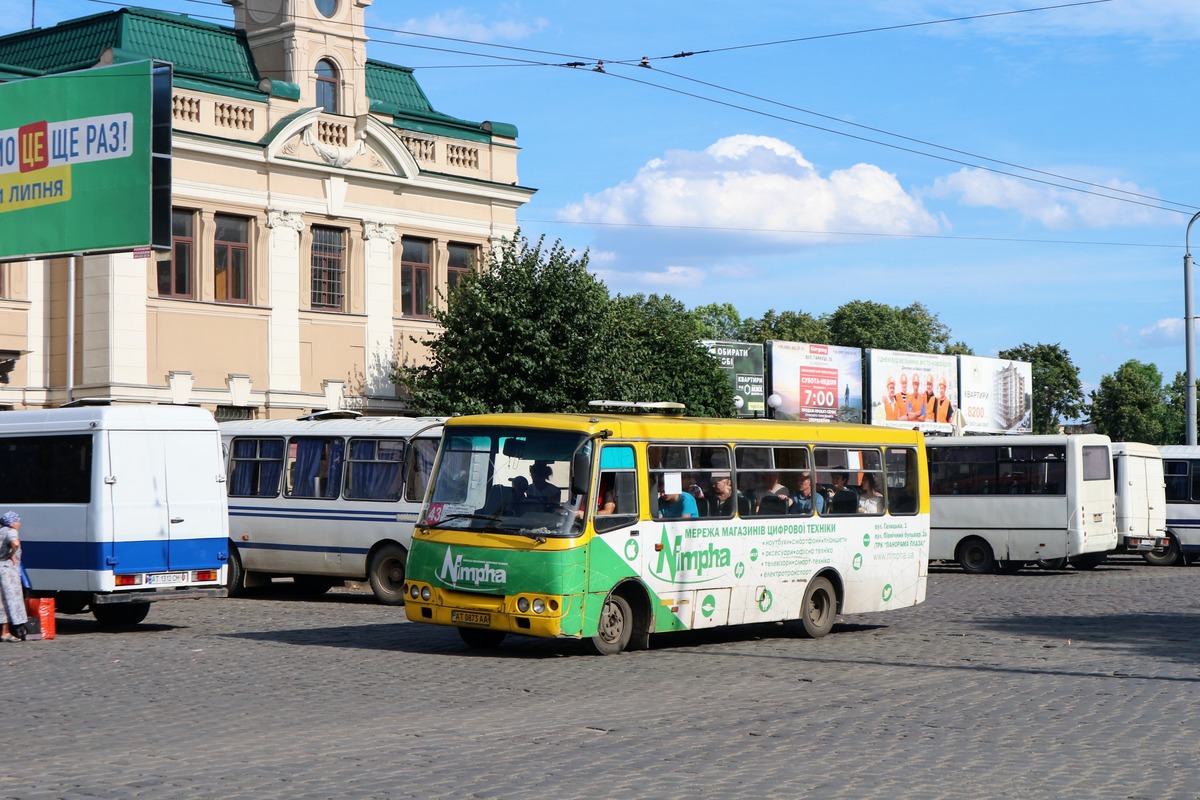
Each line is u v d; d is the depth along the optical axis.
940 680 16.28
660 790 9.98
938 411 70.31
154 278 35.72
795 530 21.08
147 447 21.58
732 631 22.36
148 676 16.38
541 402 37.03
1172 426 128.00
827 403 63.69
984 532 38.19
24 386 35.03
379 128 40.44
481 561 17.95
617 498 18.42
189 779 10.30
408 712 13.71
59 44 38.56
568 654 18.66
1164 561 43.44
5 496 21.89
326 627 22.31
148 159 28.31
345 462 27.52
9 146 29.88
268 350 38.09
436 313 38.69
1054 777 10.58
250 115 37.88
